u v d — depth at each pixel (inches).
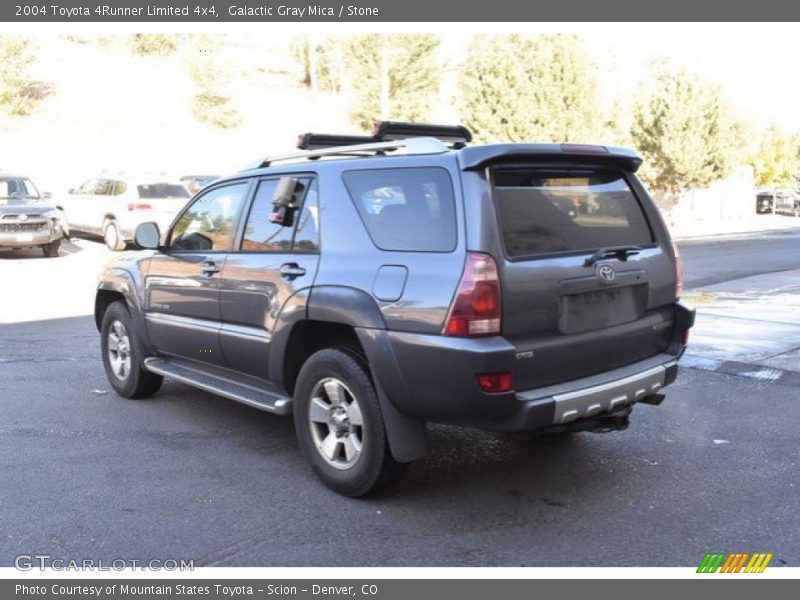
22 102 1322.6
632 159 180.4
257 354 190.9
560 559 145.1
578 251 163.8
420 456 163.6
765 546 149.3
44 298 467.2
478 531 156.3
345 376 167.2
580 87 1073.5
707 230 1240.8
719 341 328.5
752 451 200.5
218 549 149.3
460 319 146.9
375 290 160.2
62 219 697.0
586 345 163.0
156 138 1325.0
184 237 225.6
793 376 273.1
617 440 210.1
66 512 164.6
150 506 167.8
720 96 1261.1
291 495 174.1
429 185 158.6
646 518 161.6
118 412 236.8
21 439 211.2
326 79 1889.8
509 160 156.4
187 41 1670.8
